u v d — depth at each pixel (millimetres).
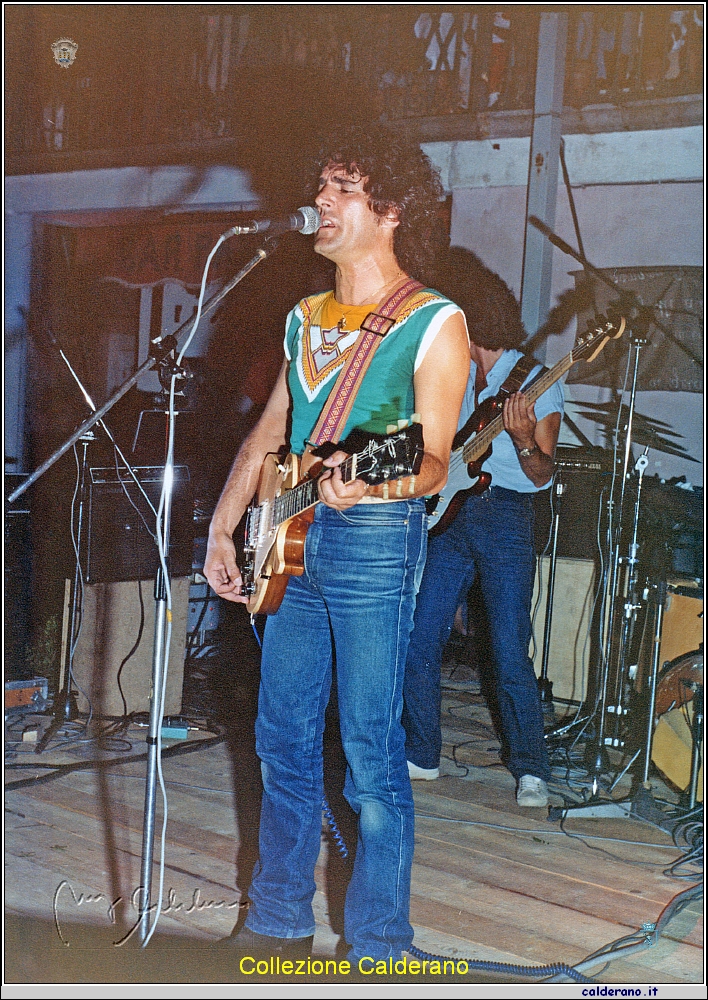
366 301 2174
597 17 6191
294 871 2217
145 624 4191
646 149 6094
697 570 4047
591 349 3363
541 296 5641
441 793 3645
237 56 7816
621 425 5590
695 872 3002
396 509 2021
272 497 2240
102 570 4094
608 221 6285
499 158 6543
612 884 2885
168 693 4207
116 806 3268
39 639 4316
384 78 7207
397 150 2168
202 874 2756
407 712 3723
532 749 3553
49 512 4324
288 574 2115
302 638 2178
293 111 7504
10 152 8633
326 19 7410
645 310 3951
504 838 3223
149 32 8109
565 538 5160
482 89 6738
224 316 7664
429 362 2045
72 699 4094
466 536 3500
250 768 3744
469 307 4535
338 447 2107
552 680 5098
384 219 2154
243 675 5066
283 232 2170
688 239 6035
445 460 2004
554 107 5531
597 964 2369
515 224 6598
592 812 3475
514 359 3631
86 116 8422
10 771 3553
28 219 8742
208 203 7875
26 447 8539
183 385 2268
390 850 2072
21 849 2861
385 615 2023
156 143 8023
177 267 8234
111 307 8602
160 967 2203
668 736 3783
